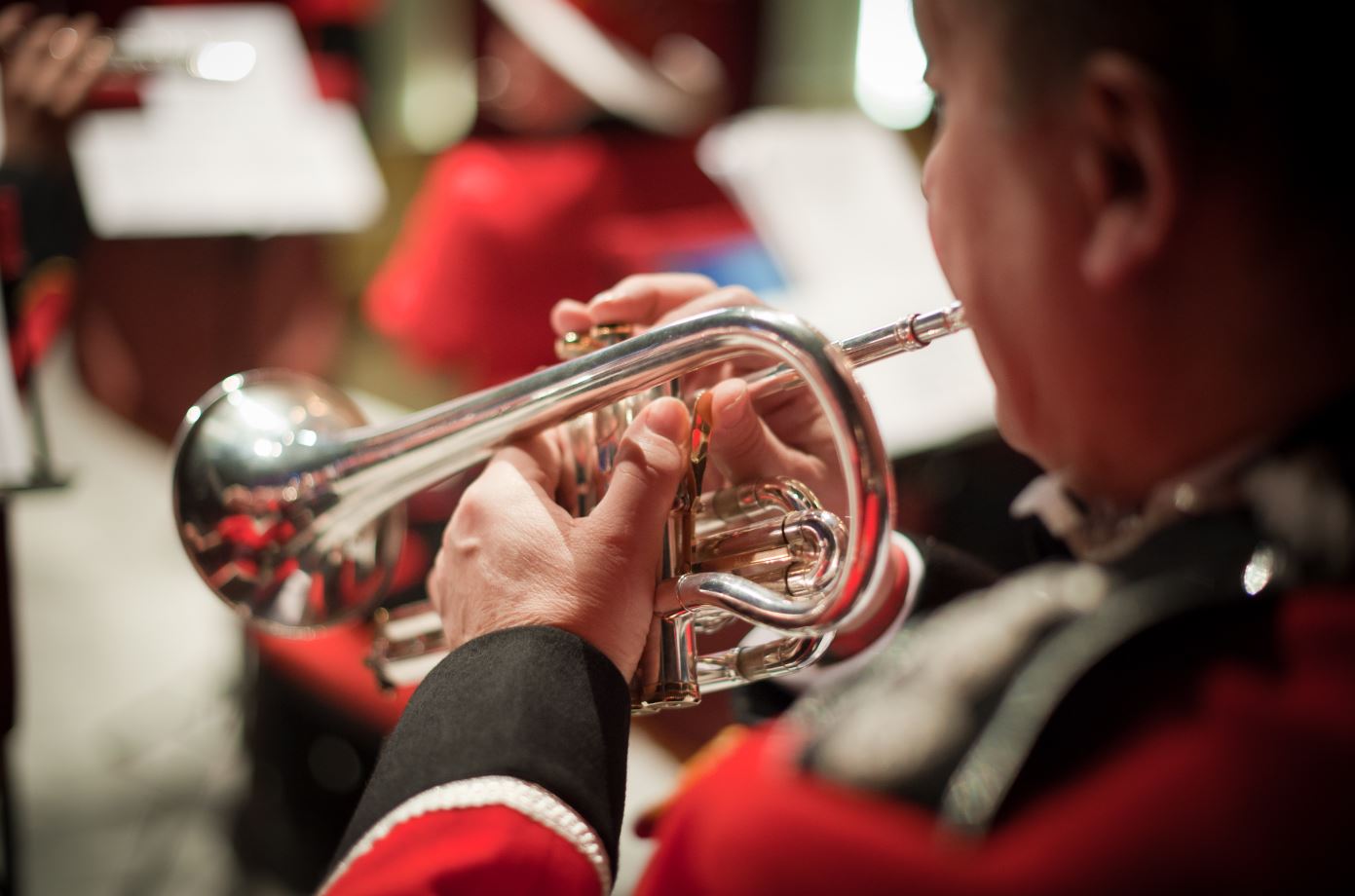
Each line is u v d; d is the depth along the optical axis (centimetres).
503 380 207
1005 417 47
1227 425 41
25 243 138
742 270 192
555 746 52
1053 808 35
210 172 185
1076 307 42
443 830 49
